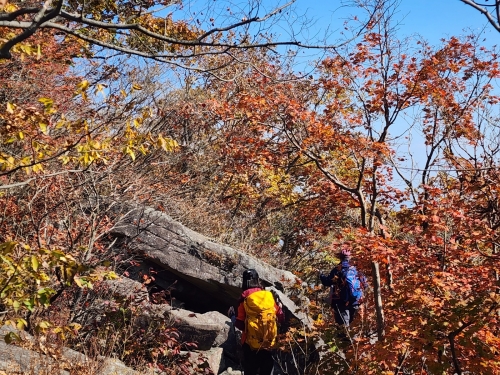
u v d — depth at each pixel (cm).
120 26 382
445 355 637
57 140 698
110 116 776
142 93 1152
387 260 680
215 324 877
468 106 918
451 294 680
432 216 683
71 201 816
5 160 504
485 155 916
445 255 679
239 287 1025
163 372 764
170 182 1310
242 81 1049
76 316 754
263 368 770
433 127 938
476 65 885
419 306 617
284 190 1375
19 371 504
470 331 566
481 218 823
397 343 606
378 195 931
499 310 637
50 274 689
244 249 1303
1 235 729
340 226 1144
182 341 859
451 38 866
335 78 888
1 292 447
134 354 741
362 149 826
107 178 881
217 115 1041
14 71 989
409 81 863
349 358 712
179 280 1042
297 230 1512
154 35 396
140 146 575
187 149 1362
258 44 436
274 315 761
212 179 1502
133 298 801
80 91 509
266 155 915
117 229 945
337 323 841
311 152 892
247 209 1616
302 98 925
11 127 521
